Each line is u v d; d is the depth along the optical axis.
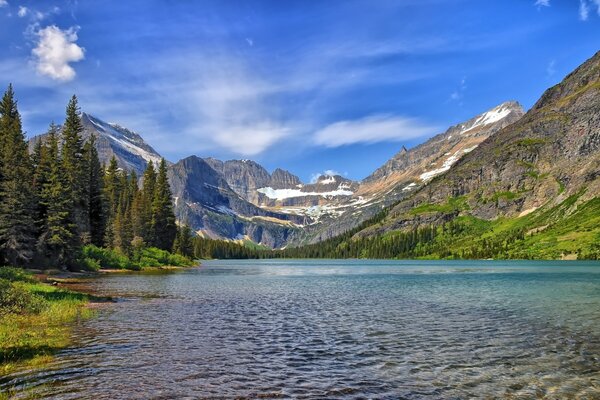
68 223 89.62
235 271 133.25
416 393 16.52
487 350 23.53
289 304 44.56
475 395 16.34
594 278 88.62
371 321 33.31
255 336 27.03
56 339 24.91
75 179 106.69
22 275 53.75
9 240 74.94
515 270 130.12
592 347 24.25
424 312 38.59
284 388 16.88
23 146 95.69
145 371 18.81
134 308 39.16
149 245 150.75
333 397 15.93
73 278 76.56
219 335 27.14
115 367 19.34
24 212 77.94
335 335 27.59
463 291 60.50
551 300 47.81
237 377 18.22
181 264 153.88
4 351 21.39
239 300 47.75
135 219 144.38
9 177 79.38
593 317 35.06
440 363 20.81
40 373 18.23
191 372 18.83
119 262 115.56
